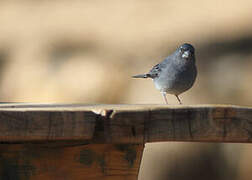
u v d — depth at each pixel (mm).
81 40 17109
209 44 15969
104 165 5773
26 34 18141
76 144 5668
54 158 5609
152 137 5633
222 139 5859
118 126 5535
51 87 15273
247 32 16328
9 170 5469
